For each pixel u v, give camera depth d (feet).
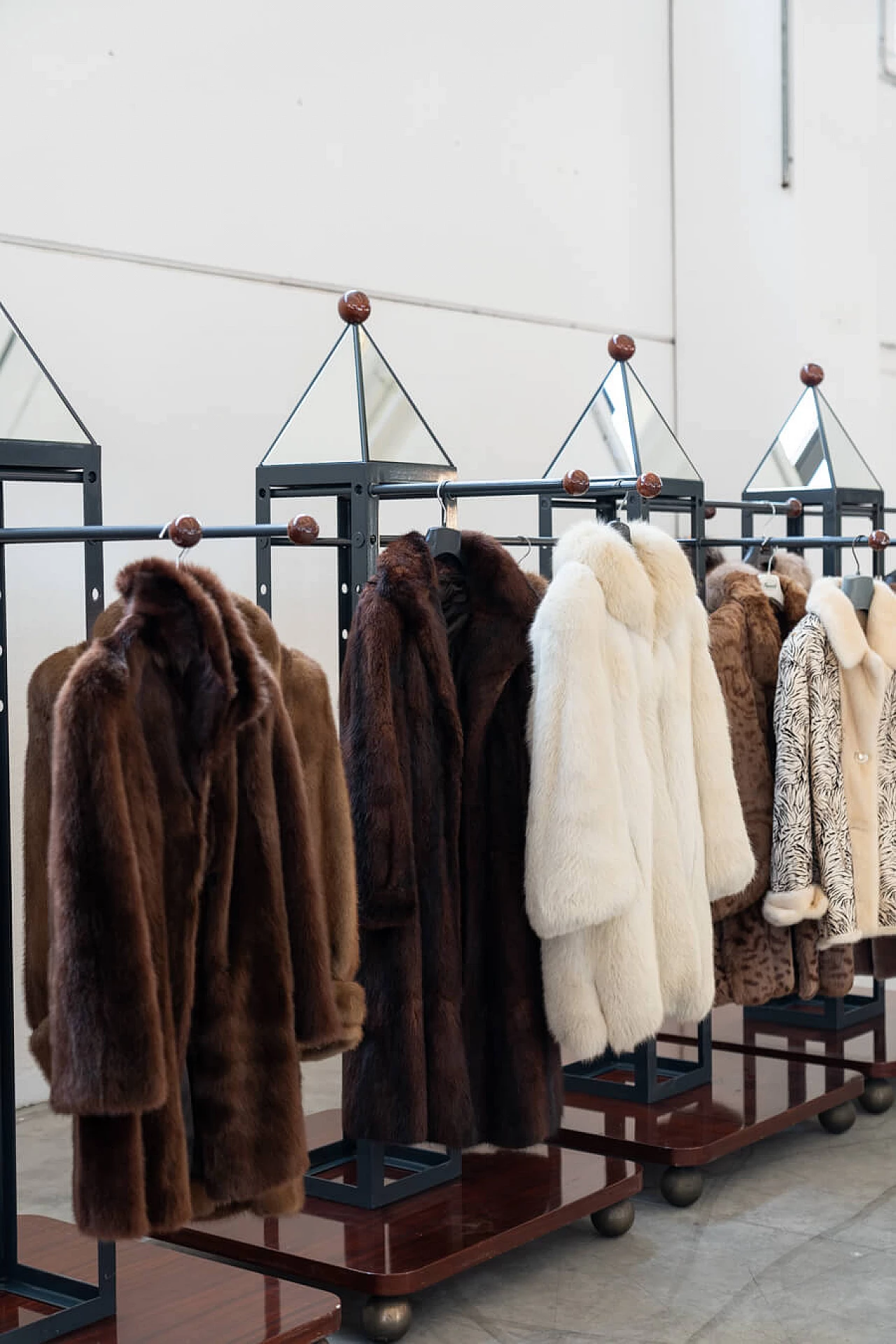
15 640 13.03
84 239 13.52
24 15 12.96
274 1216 7.80
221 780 6.96
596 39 19.30
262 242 15.08
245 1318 7.80
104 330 13.71
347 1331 9.04
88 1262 8.42
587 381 19.30
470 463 17.58
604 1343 8.76
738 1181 11.53
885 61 23.03
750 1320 9.06
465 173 17.39
